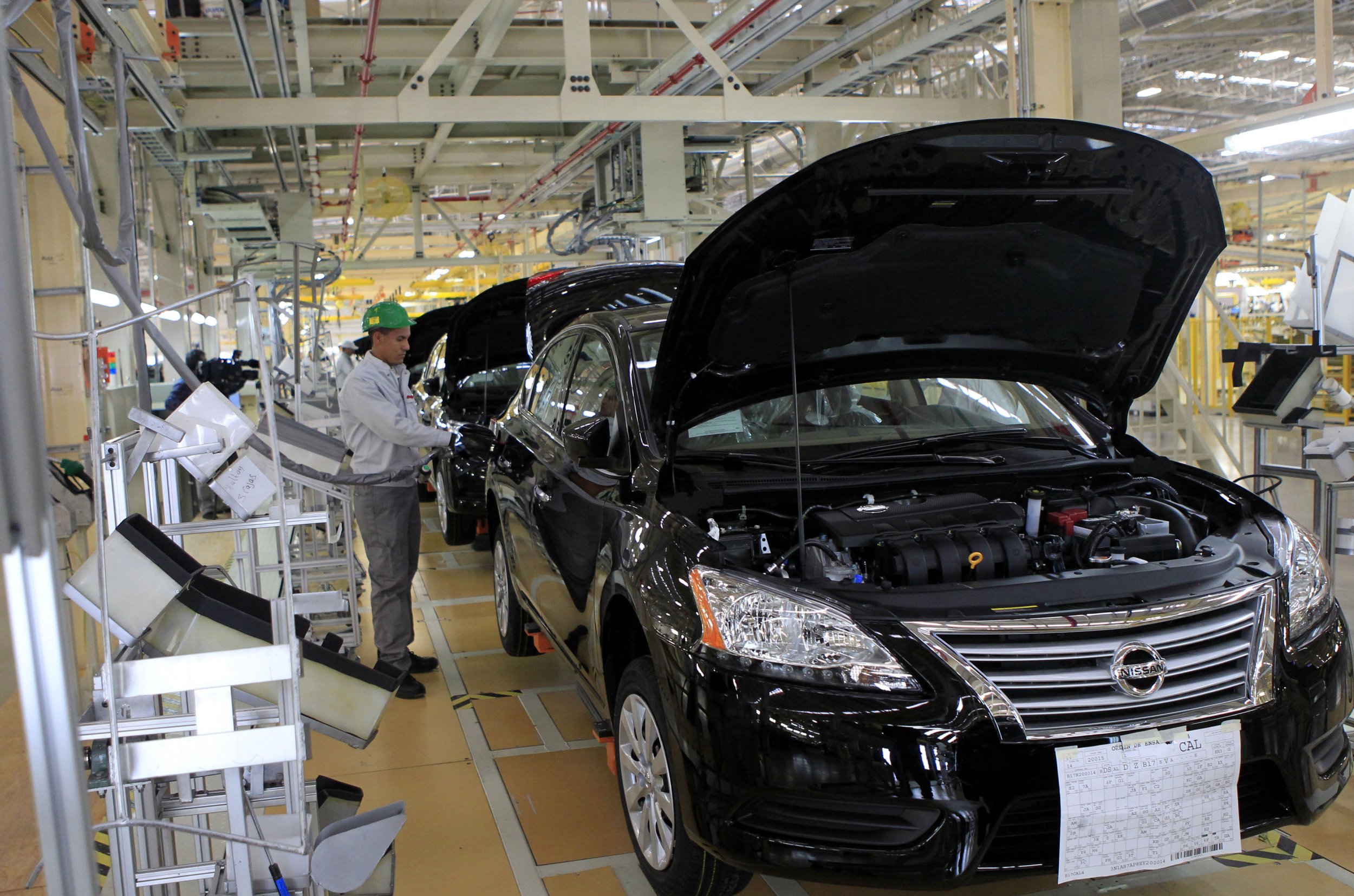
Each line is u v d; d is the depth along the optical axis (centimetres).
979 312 289
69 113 222
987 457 297
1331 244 373
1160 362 310
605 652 293
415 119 680
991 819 204
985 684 210
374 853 182
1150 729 212
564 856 284
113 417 611
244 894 185
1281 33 1033
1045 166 242
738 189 1636
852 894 261
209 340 1400
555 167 1314
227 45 849
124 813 177
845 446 305
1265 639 228
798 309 270
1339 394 369
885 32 945
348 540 468
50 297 519
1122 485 301
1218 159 1405
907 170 233
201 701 181
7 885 266
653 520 270
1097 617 217
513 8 751
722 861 225
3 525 111
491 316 664
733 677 217
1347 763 245
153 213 920
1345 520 358
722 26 768
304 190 1292
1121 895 256
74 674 117
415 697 418
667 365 272
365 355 425
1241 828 223
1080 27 664
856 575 243
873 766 204
